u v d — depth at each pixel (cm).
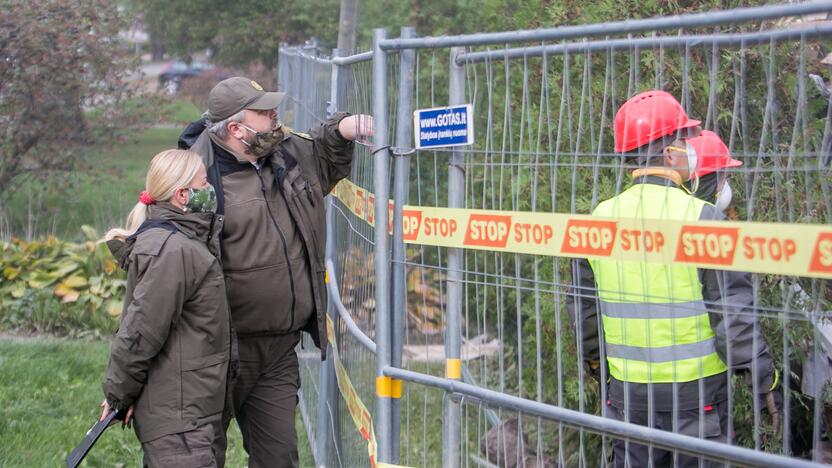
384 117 338
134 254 355
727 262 232
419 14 1145
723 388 300
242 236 394
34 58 1276
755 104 373
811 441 391
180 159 364
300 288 406
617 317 305
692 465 307
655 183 295
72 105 1330
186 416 360
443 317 362
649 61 394
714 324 282
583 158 418
